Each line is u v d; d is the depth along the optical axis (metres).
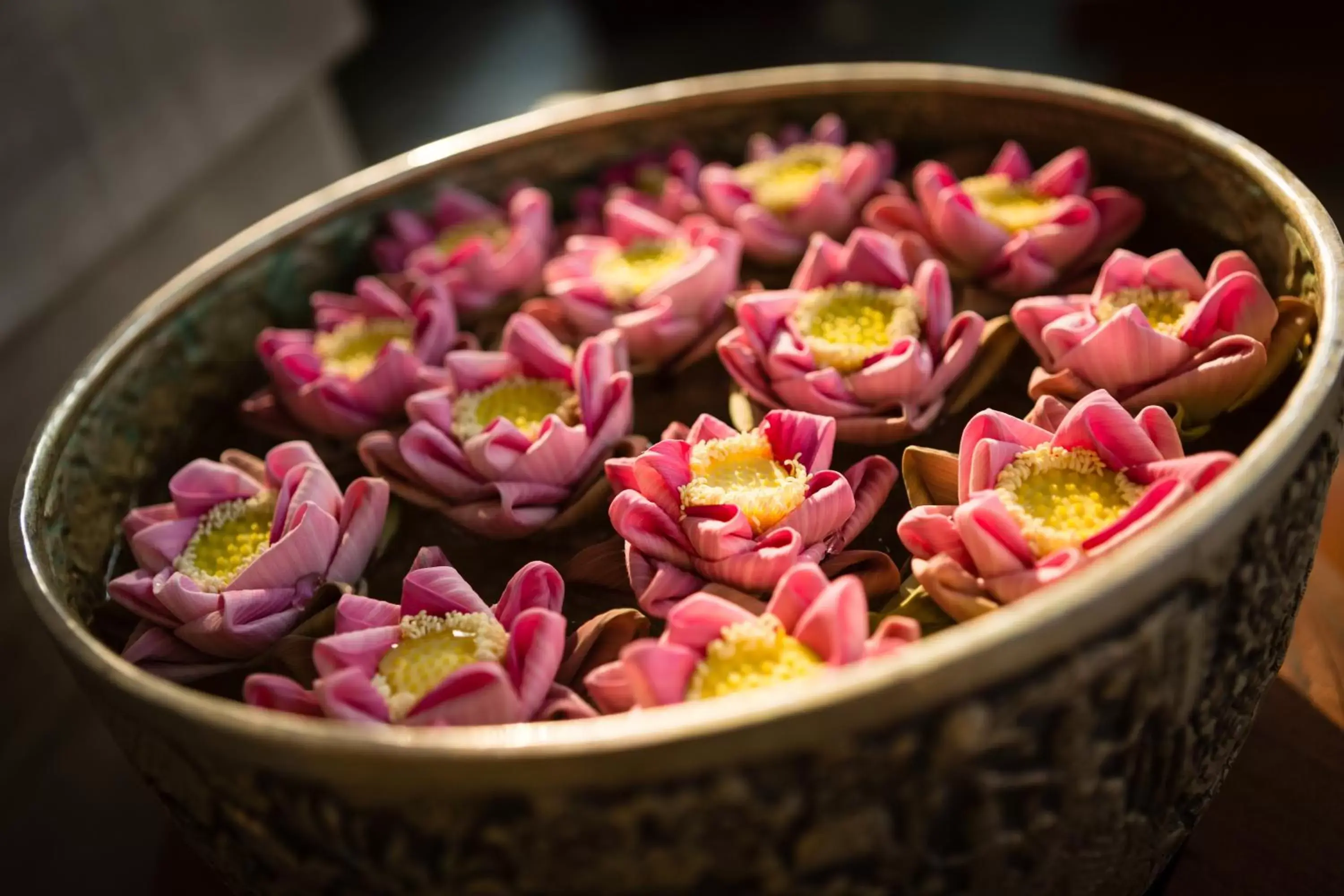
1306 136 0.99
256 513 0.64
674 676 0.52
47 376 0.95
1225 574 0.50
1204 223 0.67
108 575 0.65
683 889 0.49
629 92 0.81
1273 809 0.63
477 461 0.62
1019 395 0.65
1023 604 0.48
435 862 0.49
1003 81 0.73
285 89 1.15
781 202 0.74
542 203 0.76
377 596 0.62
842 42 1.42
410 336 0.72
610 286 0.71
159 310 0.69
